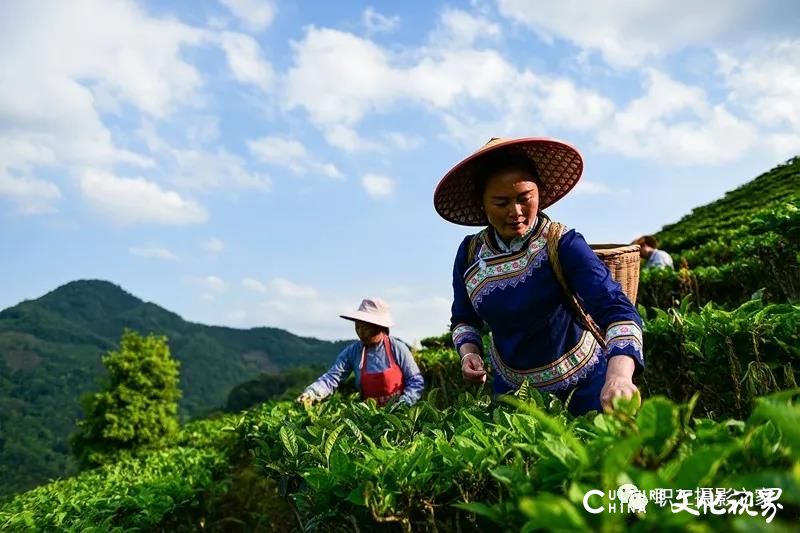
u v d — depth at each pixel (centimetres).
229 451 705
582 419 183
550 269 257
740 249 591
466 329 299
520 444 146
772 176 3052
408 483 162
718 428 130
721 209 2514
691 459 104
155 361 3067
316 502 191
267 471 307
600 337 262
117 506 441
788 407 104
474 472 161
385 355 474
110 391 3016
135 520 442
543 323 264
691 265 910
